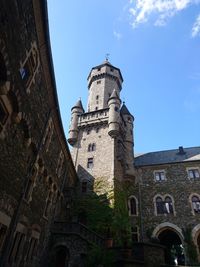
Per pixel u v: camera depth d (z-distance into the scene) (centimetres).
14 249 1296
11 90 1016
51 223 1927
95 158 2947
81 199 2597
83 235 1914
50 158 1812
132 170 3150
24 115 1208
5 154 1060
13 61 1004
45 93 1544
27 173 1360
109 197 2498
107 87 3953
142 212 2866
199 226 2592
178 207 2800
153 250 1709
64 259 1909
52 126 1803
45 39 1291
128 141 3469
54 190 1995
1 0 827
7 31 909
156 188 3023
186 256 2455
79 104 3619
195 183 2919
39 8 1123
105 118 3244
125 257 1605
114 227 2253
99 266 1559
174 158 3316
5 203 1127
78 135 3306
